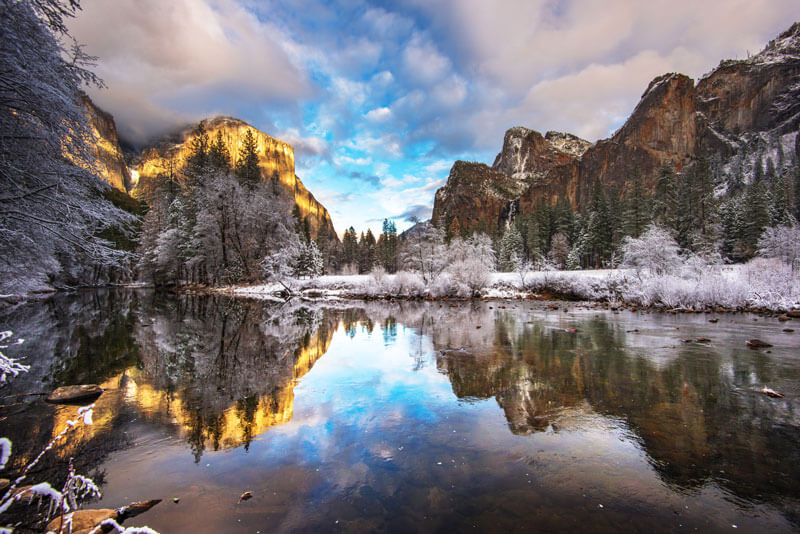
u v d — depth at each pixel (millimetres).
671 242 24641
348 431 4562
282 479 3436
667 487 3291
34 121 5629
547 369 7395
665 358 8211
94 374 7328
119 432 4543
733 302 18297
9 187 5559
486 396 5852
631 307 19656
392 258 78688
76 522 2672
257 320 16031
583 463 3727
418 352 9211
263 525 2744
